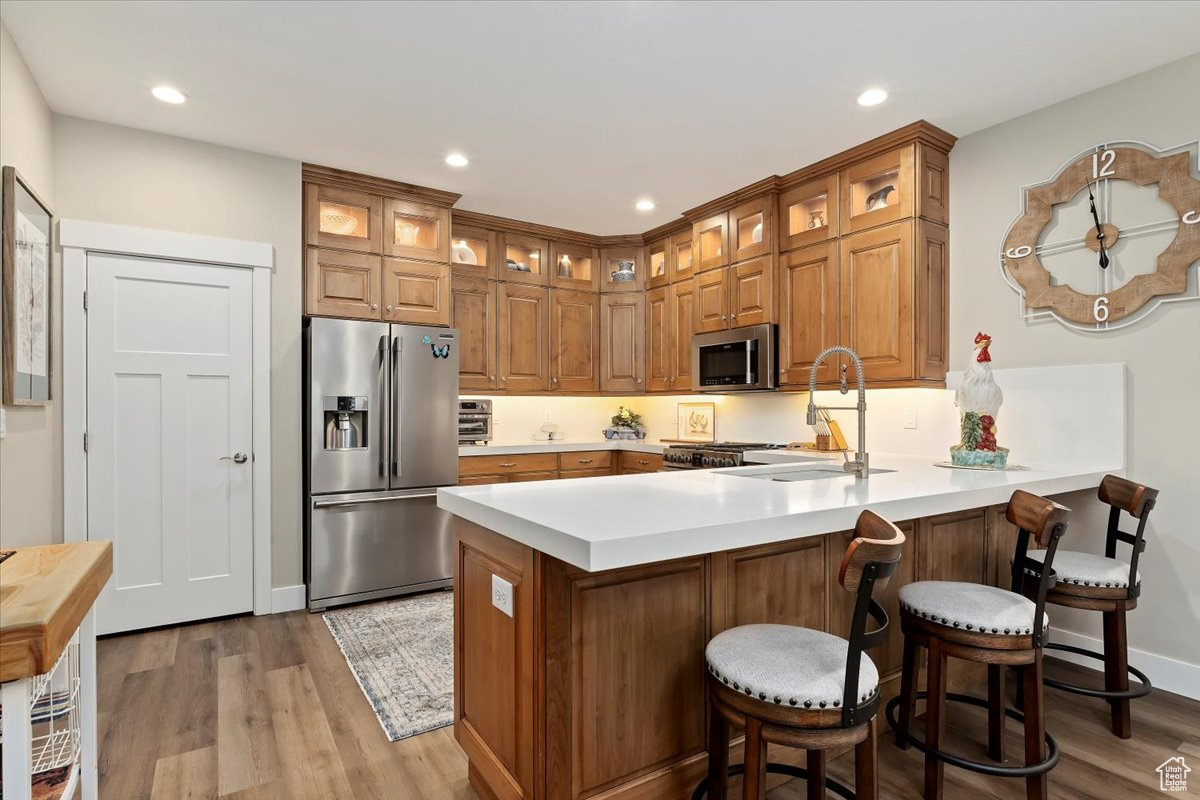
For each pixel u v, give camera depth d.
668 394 4.86
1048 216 2.90
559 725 1.45
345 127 3.10
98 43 2.35
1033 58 2.49
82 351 2.97
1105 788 1.87
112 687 2.50
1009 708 2.32
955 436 3.22
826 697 1.26
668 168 3.65
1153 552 2.62
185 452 3.24
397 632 3.14
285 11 2.17
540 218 4.67
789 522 1.53
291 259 3.51
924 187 3.15
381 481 3.69
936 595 1.85
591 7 2.15
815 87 2.71
